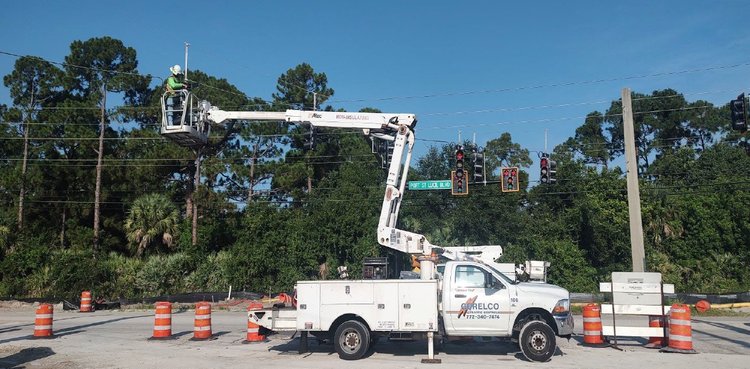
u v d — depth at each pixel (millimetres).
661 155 72938
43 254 36844
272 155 53281
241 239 38594
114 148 50219
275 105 52719
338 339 13250
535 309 13258
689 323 14094
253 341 16438
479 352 14188
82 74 53344
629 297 14625
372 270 16969
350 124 17562
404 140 17141
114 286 35438
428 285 13078
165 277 36062
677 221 39500
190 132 17062
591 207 38469
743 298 28562
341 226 37156
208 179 48312
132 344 16062
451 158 42812
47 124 46781
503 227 38688
